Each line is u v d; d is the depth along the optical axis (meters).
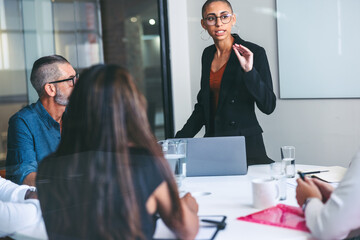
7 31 2.82
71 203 1.02
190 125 2.86
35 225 1.27
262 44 3.39
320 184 1.32
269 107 2.66
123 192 0.97
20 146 2.03
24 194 1.44
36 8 2.95
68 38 3.15
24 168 1.98
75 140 1.02
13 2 2.85
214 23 2.81
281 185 1.45
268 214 1.29
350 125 3.10
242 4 3.44
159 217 1.04
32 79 2.14
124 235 0.98
